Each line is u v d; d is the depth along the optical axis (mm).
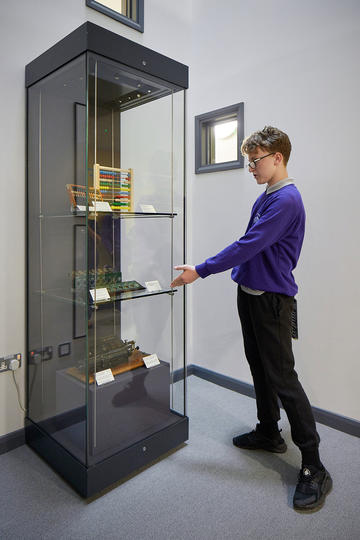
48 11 2008
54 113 1721
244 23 2500
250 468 1850
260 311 1696
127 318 1858
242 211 2617
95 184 1692
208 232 2844
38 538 1420
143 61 1662
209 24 2715
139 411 1869
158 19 2611
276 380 1693
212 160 2857
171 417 2035
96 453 1689
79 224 1624
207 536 1434
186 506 1593
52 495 1657
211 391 2730
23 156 1968
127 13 2457
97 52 1502
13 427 2041
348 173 2070
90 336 1626
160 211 1934
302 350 2316
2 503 1604
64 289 1729
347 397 2150
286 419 2344
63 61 1619
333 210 2139
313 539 1418
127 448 1746
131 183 1831
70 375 1708
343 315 2133
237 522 1504
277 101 2355
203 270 1679
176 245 1985
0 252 1931
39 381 1949
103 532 1451
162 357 2006
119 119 1794
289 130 2307
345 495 1647
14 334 2006
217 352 2846
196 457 1939
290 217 1601
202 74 2781
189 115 2893
